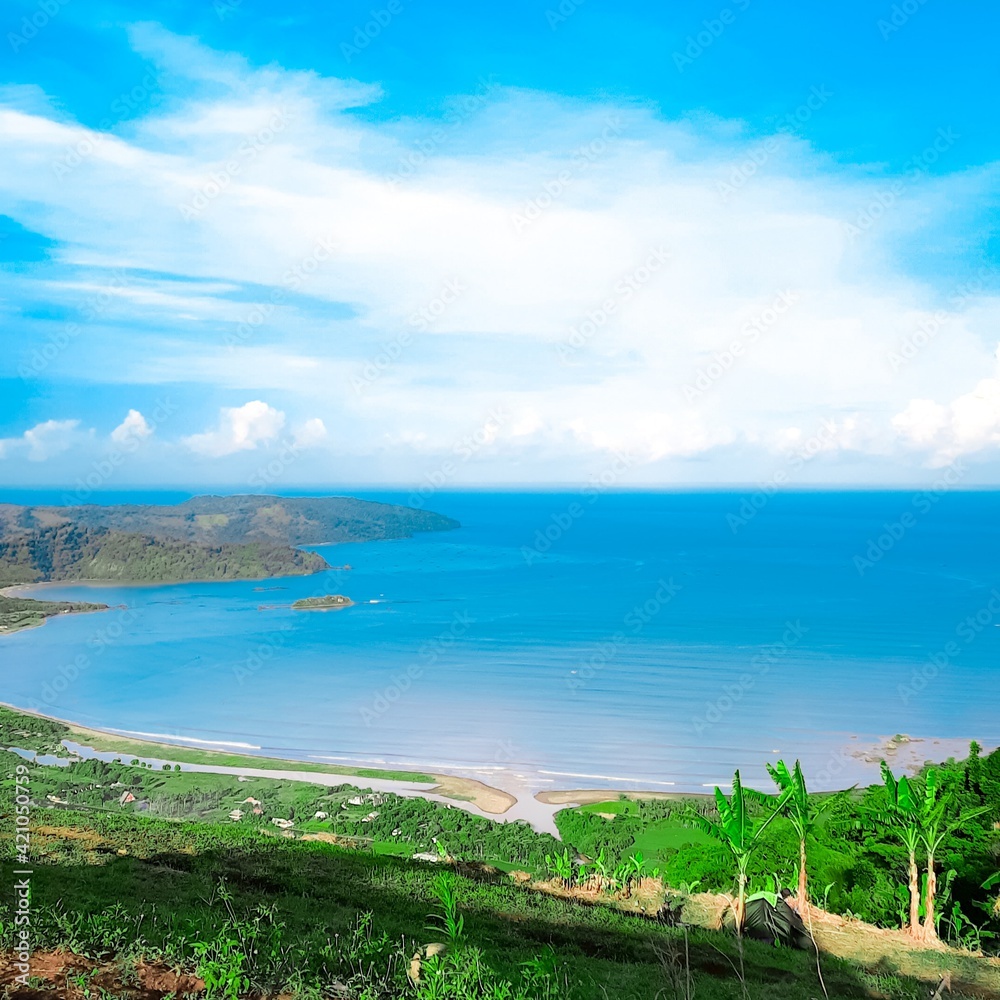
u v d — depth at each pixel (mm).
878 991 15961
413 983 10344
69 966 10055
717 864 29703
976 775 31672
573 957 15609
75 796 75125
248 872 21453
